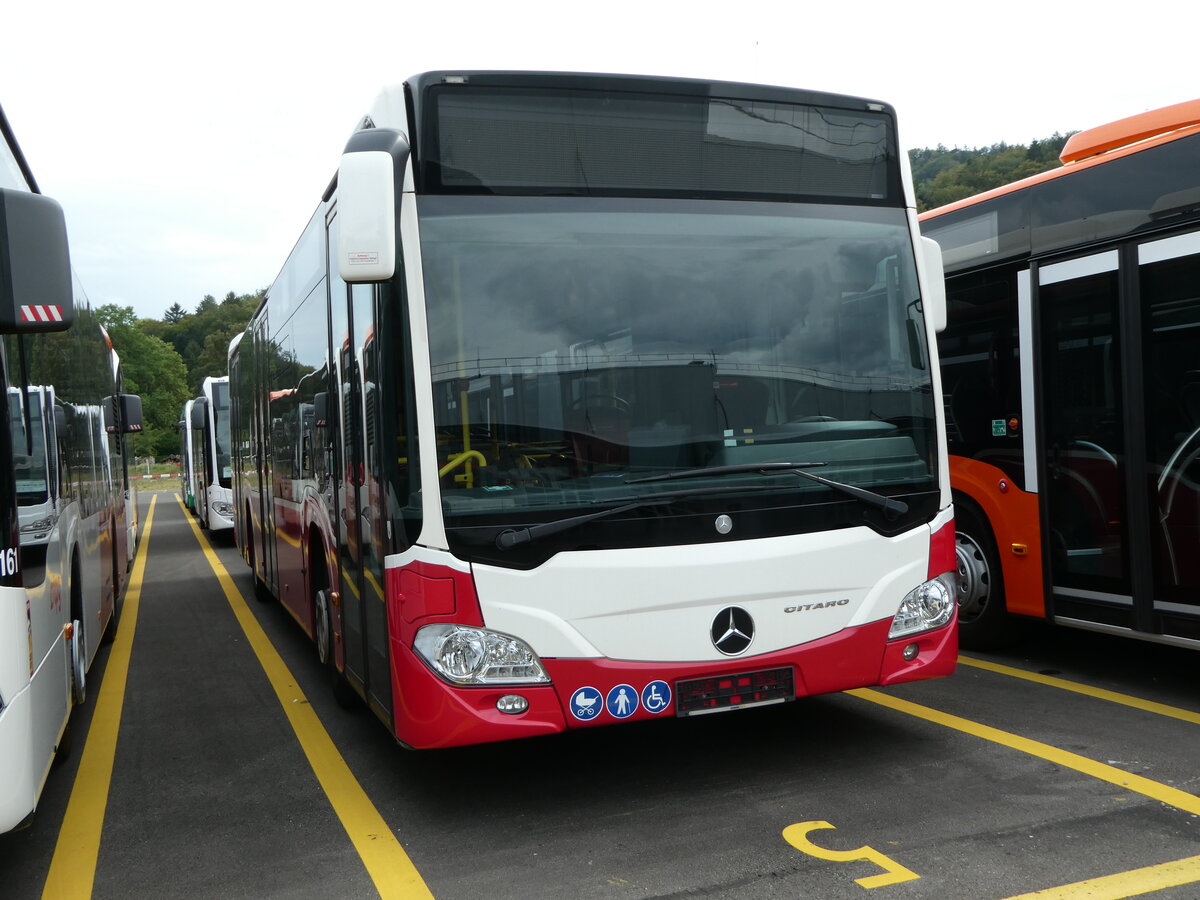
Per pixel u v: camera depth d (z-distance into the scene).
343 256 3.77
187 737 5.88
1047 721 5.31
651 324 4.21
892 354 4.61
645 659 4.04
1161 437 5.37
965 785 4.39
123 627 9.94
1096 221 5.74
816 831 3.96
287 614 10.34
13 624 3.48
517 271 4.09
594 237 4.21
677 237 4.32
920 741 5.04
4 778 3.42
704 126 4.43
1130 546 5.56
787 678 4.25
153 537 22.03
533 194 4.16
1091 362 5.81
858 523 4.40
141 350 97.75
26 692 3.55
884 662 4.43
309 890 3.70
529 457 3.99
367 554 4.63
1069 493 5.99
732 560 4.13
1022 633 6.88
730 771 4.72
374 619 4.53
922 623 4.54
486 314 4.03
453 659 3.90
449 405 3.95
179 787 4.98
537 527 3.93
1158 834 3.81
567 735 5.40
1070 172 5.92
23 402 3.97
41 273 3.35
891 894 3.41
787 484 4.26
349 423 4.99
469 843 4.05
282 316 7.88
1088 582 5.87
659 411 4.16
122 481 11.97
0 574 3.45
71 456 5.80
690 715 4.10
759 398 4.31
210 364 133.00
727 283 4.36
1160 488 5.37
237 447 12.53
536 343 4.06
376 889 3.67
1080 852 3.68
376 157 3.81
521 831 4.14
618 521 4.02
